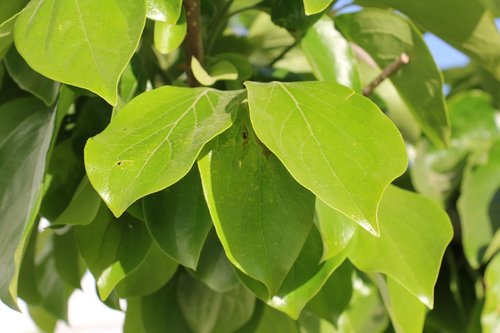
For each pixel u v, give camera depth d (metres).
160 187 0.64
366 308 0.98
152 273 0.81
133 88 0.78
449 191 1.08
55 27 0.67
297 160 0.64
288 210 0.69
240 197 0.69
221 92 0.72
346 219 0.73
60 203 0.78
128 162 0.66
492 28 0.86
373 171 0.65
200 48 0.81
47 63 0.66
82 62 0.65
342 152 0.66
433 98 0.86
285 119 0.67
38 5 0.69
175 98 0.70
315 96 0.69
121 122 0.69
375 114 0.68
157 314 0.88
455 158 1.11
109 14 0.67
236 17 1.18
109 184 0.65
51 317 1.07
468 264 1.06
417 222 0.80
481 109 1.15
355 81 0.85
